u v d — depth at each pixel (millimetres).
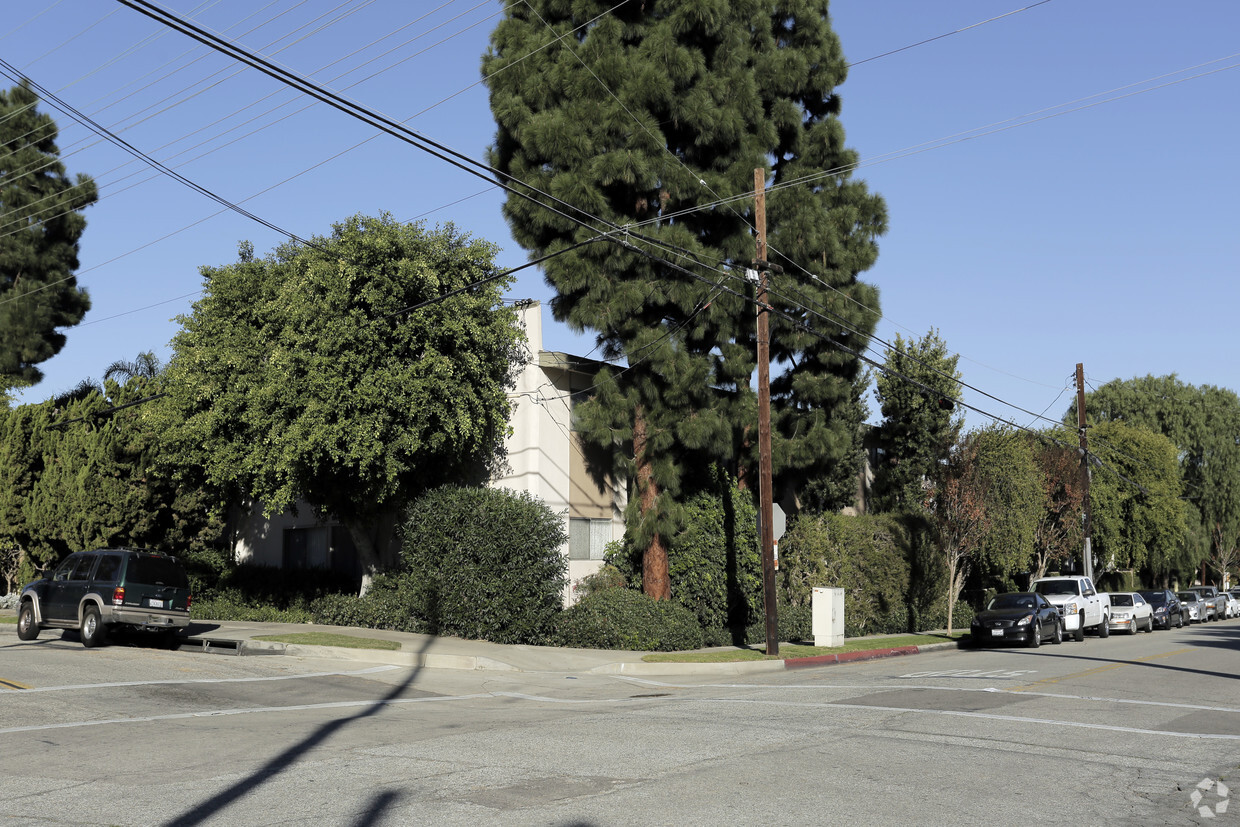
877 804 7832
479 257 24562
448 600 23078
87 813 7379
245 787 8258
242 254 26688
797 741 10742
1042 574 41281
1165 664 21094
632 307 23719
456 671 18938
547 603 23234
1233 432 67062
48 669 16062
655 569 25375
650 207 25422
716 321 25453
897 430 37625
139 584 20141
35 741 10414
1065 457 40219
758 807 7676
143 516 28500
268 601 28875
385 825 7035
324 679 16703
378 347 22719
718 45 25250
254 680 16109
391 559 28406
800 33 28641
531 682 17750
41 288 43594
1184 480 66125
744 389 27125
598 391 24734
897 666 21375
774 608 22500
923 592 33406
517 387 26344
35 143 45281
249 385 24016
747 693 15953
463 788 8258
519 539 22828
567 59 24000
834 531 30156
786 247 27500
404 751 10008
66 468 28422
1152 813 7719
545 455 26109
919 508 35688
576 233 24031
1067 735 11344
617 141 23875
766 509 22812
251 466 23797
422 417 22734
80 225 45656
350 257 22609
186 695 14203
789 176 28156
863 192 28828
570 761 9500
